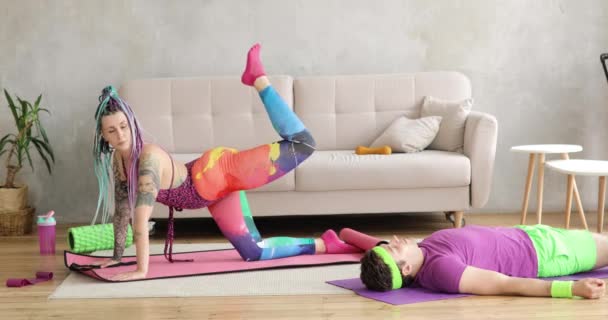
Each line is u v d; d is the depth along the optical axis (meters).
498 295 3.13
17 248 4.53
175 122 5.16
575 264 3.33
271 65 5.48
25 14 5.39
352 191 4.64
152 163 3.49
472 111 5.14
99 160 3.62
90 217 5.51
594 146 5.54
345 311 2.99
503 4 5.45
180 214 4.71
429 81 5.22
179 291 3.32
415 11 5.46
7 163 5.14
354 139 5.19
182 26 5.44
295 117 3.71
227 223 3.82
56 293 3.33
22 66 5.42
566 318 2.82
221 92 5.19
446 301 3.07
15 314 3.06
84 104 5.45
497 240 3.27
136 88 5.18
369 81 5.24
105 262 3.79
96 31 5.42
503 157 5.53
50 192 5.49
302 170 4.60
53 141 5.46
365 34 5.48
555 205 5.56
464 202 4.65
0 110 5.43
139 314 3.02
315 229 5.05
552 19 5.46
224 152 3.73
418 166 4.58
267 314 2.99
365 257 3.23
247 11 5.45
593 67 5.49
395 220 5.30
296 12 5.45
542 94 5.50
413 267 3.22
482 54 5.48
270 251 3.88
